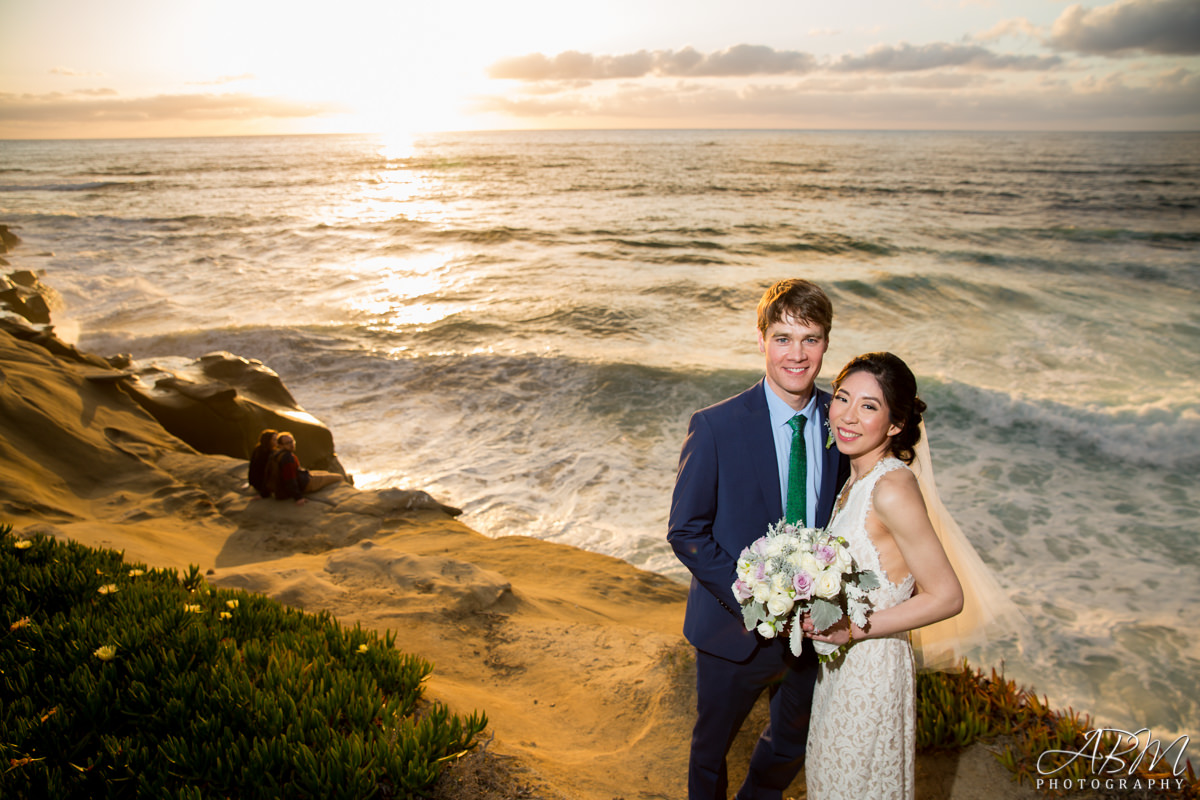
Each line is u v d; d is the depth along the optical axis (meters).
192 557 6.31
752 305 20.33
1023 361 15.28
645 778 3.08
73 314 20.20
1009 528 8.48
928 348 16.33
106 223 37.28
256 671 3.15
